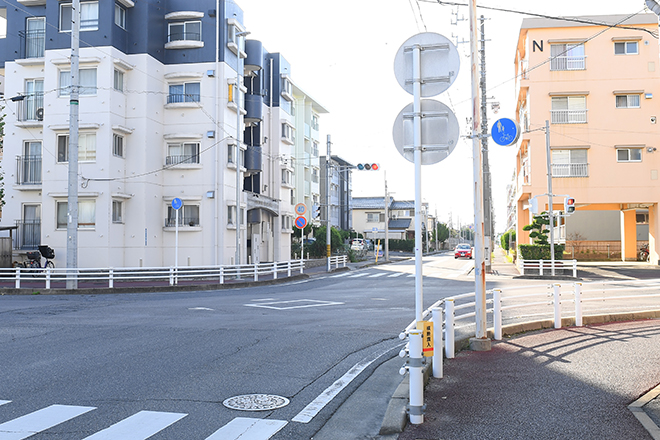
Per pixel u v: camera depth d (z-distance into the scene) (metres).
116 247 22.89
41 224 22.94
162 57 25.00
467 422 4.78
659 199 29.05
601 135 29.45
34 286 19.45
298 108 43.56
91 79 22.88
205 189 24.88
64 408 5.24
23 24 24.27
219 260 24.69
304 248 39.31
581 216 39.09
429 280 24.05
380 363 7.35
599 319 10.93
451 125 5.73
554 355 7.59
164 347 8.29
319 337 9.26
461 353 7.77
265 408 5.32
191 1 25.25
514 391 5.76
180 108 24.97
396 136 5.85
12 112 23.91
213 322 10.93
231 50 26.17
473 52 7.98
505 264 37.44
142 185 23.48
